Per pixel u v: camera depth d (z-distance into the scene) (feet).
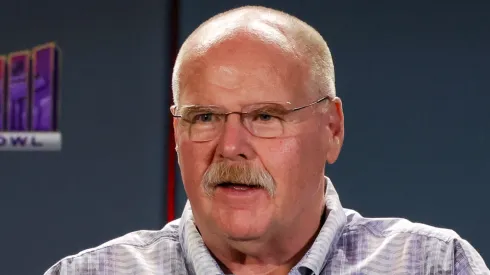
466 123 19.04
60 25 20.16
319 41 10.18
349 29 19.43
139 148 20.08
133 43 20.08
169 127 20.12
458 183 19.11
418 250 10.50
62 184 20.25
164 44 20.04
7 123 20.25
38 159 20.27
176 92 9.93
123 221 20.13
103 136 20.13
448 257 10.28
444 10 19.10
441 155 19.13
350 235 10.86
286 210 9.53
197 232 10.55
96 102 20.12
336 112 10.45
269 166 9.34
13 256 20.43
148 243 11.05
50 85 20.16
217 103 9.32
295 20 10.18
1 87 20.25
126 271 10.73
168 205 20.12
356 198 19.48
